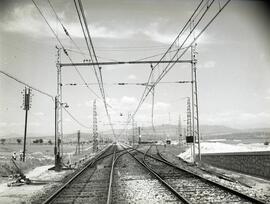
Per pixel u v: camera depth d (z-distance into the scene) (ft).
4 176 85.05
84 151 280.10
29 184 70.64
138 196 49.32
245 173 74.08
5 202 48.96
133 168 96.73
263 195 45.57
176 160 132.87
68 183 63.62
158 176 69.15
